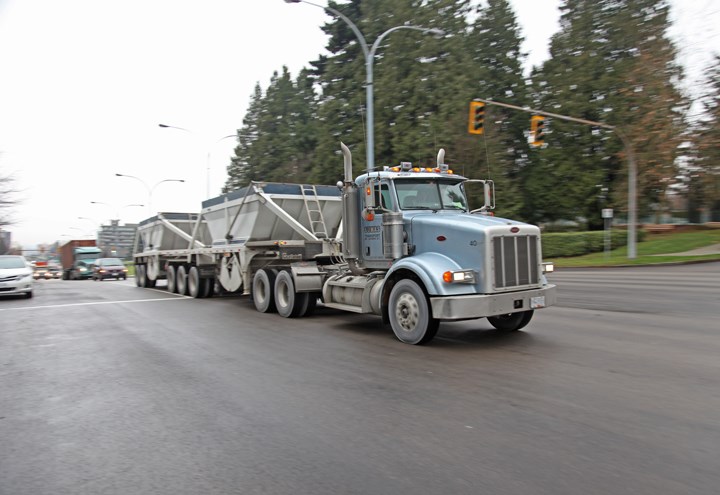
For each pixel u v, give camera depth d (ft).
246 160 183.62
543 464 11.35
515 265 23.72
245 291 43.39
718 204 137.80
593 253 110.52
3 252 239.09
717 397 15.64
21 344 28.02
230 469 11.63
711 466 11.05
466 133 106.52
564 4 132.16
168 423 14.73
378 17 118.52
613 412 14.51
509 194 114.73
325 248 37.70
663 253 100.89
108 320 36.58
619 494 9.96
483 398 16.14
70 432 14.24
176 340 27.81
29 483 11.24
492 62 137.18
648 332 26.40
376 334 28.12
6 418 15.58
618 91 117.29
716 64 95.04
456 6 115.85
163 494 10.57
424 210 27.50
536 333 26.71
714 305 36.63
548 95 130.72
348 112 123.85
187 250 56.59
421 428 13.76
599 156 123.34
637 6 117.91
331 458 12.05
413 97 110.83
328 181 128.26
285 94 180.24
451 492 10.23
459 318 22.52
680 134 100.32
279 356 23.08
